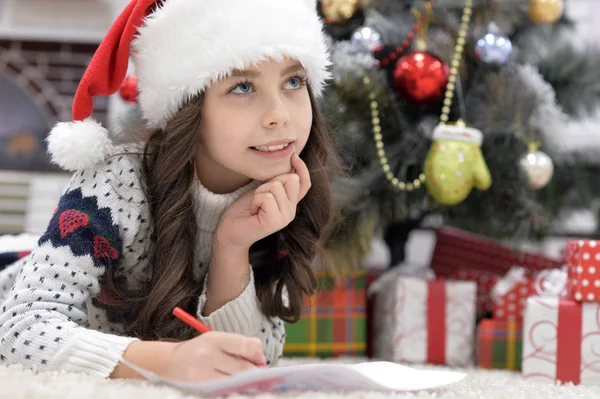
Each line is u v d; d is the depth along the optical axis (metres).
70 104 2.99
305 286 1.12
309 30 1.01
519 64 1.77
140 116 1.26
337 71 1.56
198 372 0.78
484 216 1.75
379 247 2.53
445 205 1.71
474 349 1.65
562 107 1.84
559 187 1.84
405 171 1.65
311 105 1.10
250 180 1.06
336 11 1.62
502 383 0.98
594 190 1.86
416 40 1.69
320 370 0.75
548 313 1.30
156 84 0.99
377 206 1.63
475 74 1.74
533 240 1.78
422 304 1.63
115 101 2.82
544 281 1.57
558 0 1.71
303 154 1.12
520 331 1.58
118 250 0.98
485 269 1.81
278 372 0.74
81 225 0.95
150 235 1.02
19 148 2.98
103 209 0.97
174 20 0.97
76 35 2.96
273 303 1.09
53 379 0.77
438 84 1.58
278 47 0.95
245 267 1.02
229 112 0.96
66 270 0.93
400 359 1.61
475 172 1.53
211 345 0.79
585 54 1.84
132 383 0.78
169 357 0.80
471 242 1.82
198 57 0.95
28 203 2.96
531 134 1.66
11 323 0.88
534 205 1.69
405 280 1.63
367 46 1.58
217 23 0.95
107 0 2.93
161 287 0.98
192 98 0.98
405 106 1.72
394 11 1.70
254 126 0.96
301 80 1.01
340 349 1.67
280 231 1.12
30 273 0.92
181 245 1.00
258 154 0.97
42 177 2.97
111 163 1.01
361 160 1.66
